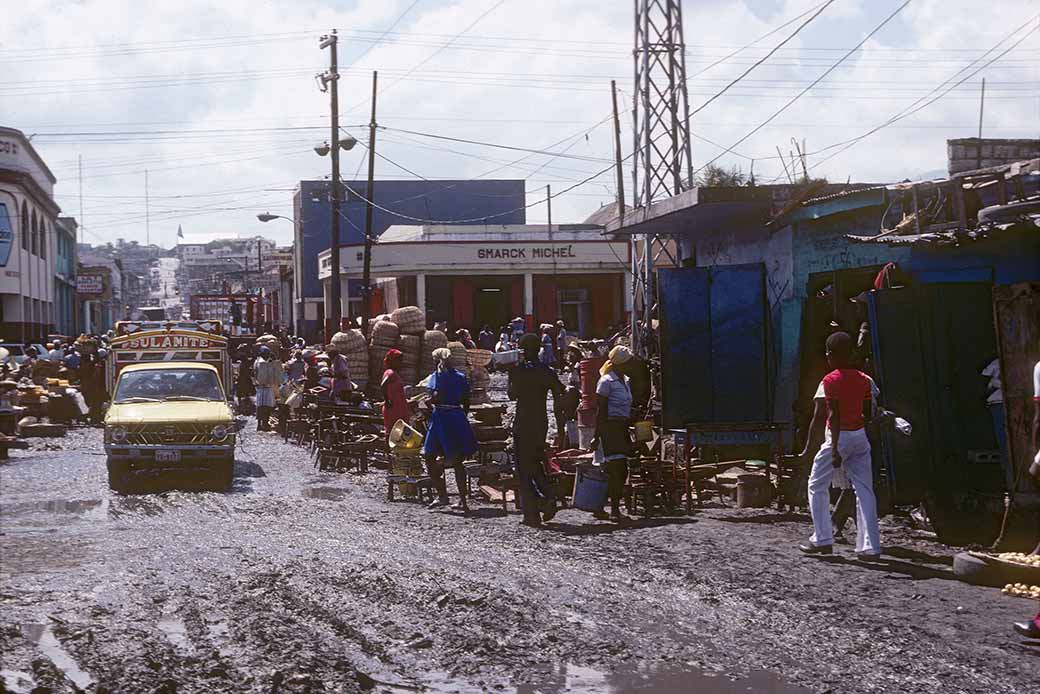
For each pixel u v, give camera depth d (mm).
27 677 7738
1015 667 7859
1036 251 13531
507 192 112562
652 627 9141
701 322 20250
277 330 74500
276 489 20078
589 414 21984
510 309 78188
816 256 19125
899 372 13656
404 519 15891
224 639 8812
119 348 30172
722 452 18938
